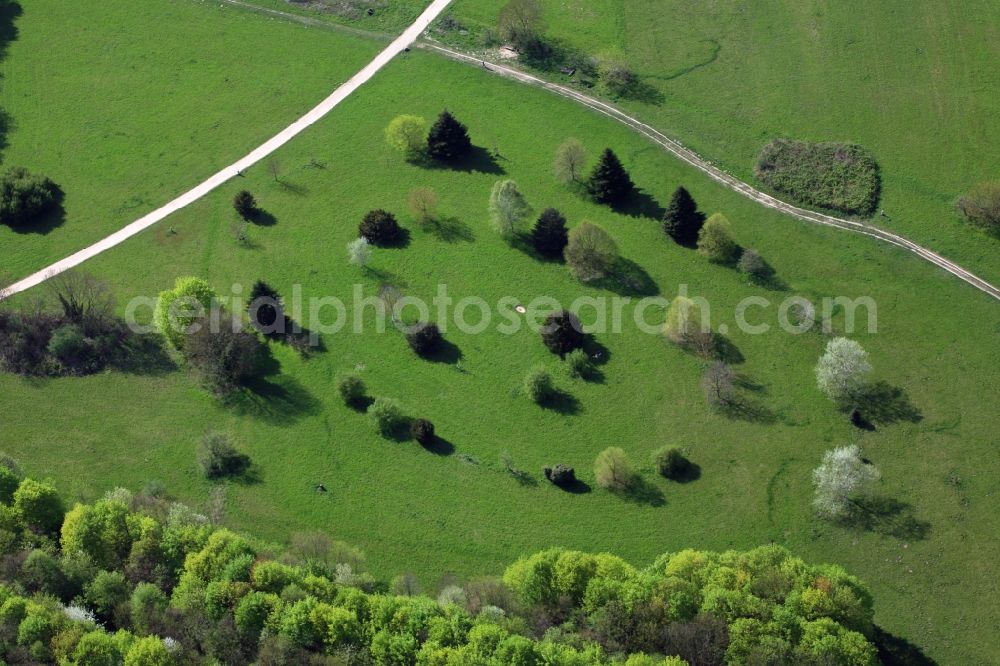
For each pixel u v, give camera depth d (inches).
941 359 6186.0
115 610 5073.8
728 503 5605.3
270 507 5703.7
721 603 4854.8
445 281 6791.3
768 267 6747.1
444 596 5147.6
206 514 5639.8
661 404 6058.1
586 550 5457.7
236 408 6181.1
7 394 6323.8
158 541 5295.3
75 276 6919.3
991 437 5792.3
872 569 5324.8
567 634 4872.0
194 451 5979.3
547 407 6087.6
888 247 6830.7
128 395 6294.3
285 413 6136.8
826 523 5497.1
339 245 7066.9
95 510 5369.1
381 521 5629.9
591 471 5787.4
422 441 5940.0
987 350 6220.5
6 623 4891.7
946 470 5674.2
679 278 6712.6
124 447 6023.6
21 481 5595.5
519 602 5078.7
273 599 4950.8
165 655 4712.1
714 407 6018.7
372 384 6254.9
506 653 4645.7
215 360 6299.2
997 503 5521.7
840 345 5954.7
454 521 5615.2
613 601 4904.0
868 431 5861.2
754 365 6220.5
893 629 5108.3
